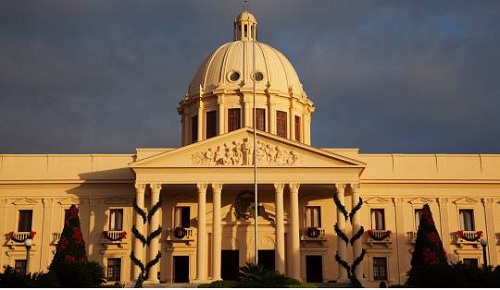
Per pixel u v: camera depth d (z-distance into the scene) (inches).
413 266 2290.8
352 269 2386.8
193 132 3169.3
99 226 2694.4
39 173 2778.1
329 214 2696.9
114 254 2655.0
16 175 2770.7
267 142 2568.9
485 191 2785.4
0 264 2650.1
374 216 2755.9
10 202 2723.9
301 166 2514.8
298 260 2461.9
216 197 2493.8
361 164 2513.5
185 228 2650.1
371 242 2679.6
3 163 2783.0
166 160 2534.5
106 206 2719.0
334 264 2642.7
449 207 2765.7
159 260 2591.0
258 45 3282.5
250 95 3068.4
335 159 2532.0
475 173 2832.2
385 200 2760.8
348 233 2554.1
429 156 2844.5
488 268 1830.7
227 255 2635.3
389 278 2662.4
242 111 3053.6
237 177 2513.5
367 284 2384.4
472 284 1780.3
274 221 2652.6
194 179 2514.8
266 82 3117.6
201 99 3129.9
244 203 2689.5
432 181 2768.2
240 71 3142.2
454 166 2837.1
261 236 2655.0
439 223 2746.1
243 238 2642.7
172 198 2704.2
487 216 2758.4
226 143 2561.5
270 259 2640.3
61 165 2787.9
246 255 2625.5
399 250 2699.3
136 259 2372.0
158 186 2506.2
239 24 3430.1
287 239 2596.0
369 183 2755.9
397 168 2819.9
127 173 2773.1
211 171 2517.2
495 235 2738.7
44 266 2657.5
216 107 3097.9
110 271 2645.2
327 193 2704.2
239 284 1835.6
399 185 2773.1
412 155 2839.6
